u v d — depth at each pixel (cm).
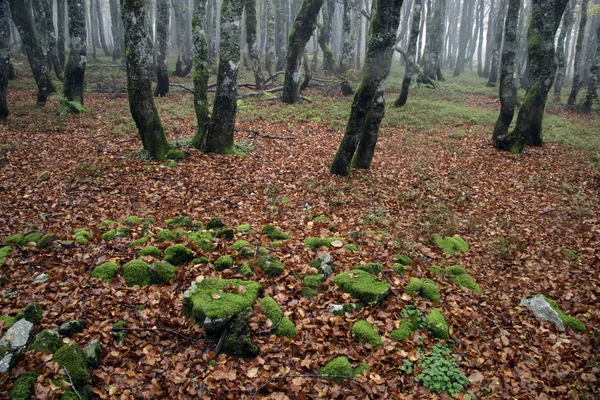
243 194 904
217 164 1061
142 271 552
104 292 518
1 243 655
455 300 583
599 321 568
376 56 910
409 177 1091
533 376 466
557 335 537
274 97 2062
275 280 563
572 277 672
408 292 567
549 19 1289
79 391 380
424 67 3083
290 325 486
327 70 2881
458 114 1878
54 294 511
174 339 463
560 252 749
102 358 429
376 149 1343
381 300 541
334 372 432
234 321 466
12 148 1131
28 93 1931
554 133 1599
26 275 555
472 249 759
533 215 904
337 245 664
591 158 1284
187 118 1605
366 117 1058
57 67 2314
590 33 3080
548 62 1320
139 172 992
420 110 1934
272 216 805
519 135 1352
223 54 1067
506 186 1062
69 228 725
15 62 2639
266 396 406
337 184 977
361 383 422
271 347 459
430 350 485
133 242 641
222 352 451
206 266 583
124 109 1712
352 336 487
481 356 489
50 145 1192
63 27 2538
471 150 1363
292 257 620
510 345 512
